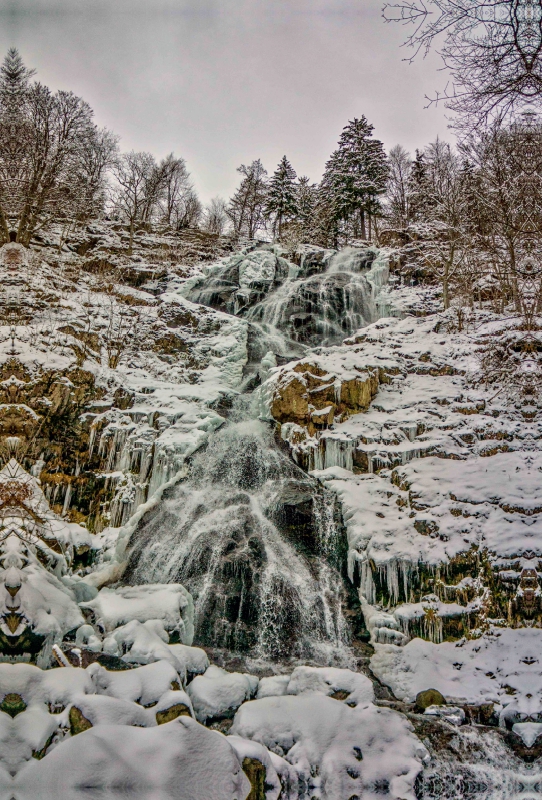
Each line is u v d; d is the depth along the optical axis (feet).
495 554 29.22
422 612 28.91
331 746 20.16
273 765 18.74
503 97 21.81
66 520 33.12
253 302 62.90
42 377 35.58
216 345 50.85
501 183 49.83
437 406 38.65
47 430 34.47
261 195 117.60
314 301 60.85
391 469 35.32
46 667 22.31
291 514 33.65
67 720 17.60
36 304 48.21
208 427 38.96
